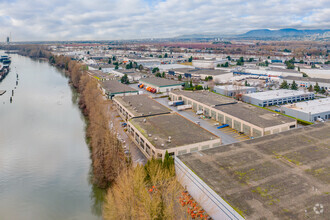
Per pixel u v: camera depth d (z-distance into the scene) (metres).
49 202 48.34
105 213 42.12
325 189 36.94
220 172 42.50
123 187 38.16
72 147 70.62
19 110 104.88
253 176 40.97
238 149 50.81
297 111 83.12
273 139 54.97
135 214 34.06
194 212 39.59
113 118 87.25
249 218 31.73
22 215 45.03
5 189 52.22
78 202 48.34
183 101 105.69
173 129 65.38
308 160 45.31
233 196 36.19
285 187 37.72
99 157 55.50
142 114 78.00
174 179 45.38
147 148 59.19
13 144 72.81
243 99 106.44
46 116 97.06
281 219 31.44
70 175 57.16
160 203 35.94
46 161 63.28
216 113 84.56
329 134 56.53
